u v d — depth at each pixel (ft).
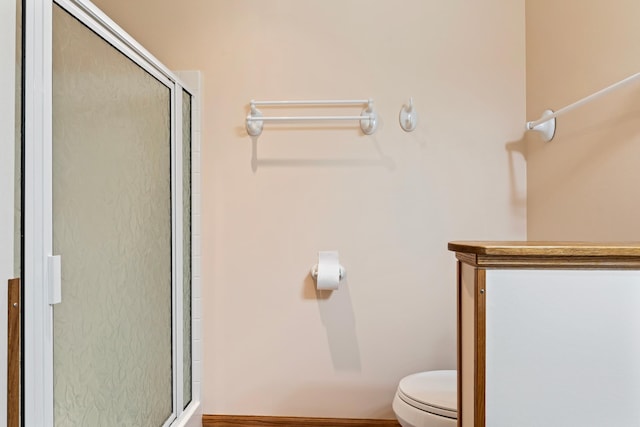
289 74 6.52
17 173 2.99
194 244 6.43
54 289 3.21
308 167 6.48
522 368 2.90
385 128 6.47
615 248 2.84
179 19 6.59
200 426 6.41
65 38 3.43
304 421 6.44
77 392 3.56
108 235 4.09
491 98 6.44
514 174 6.43
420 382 5.36
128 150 4.51
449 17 6.48
